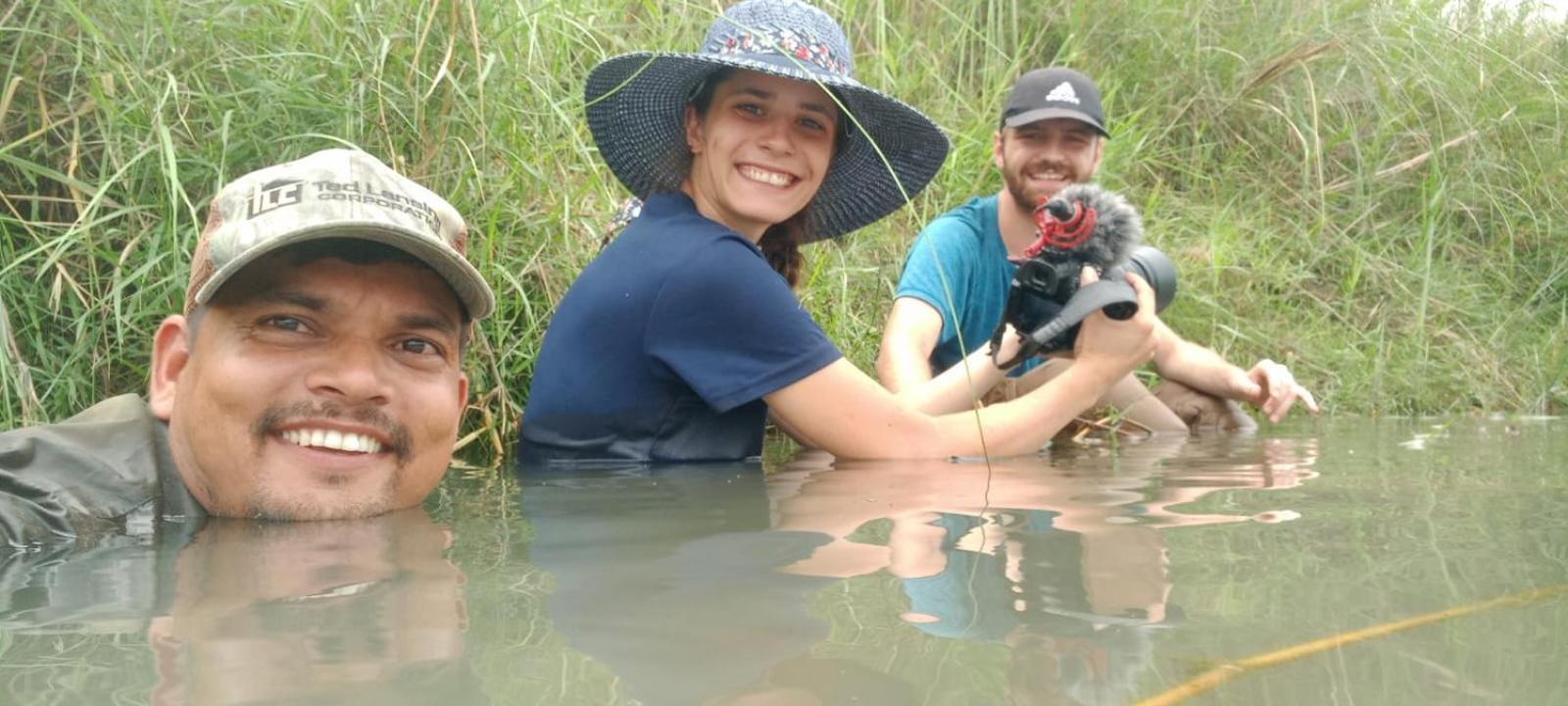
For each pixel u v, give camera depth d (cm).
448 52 262
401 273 147
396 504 156
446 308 153
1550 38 578
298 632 92
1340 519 143
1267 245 482
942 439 226
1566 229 518
